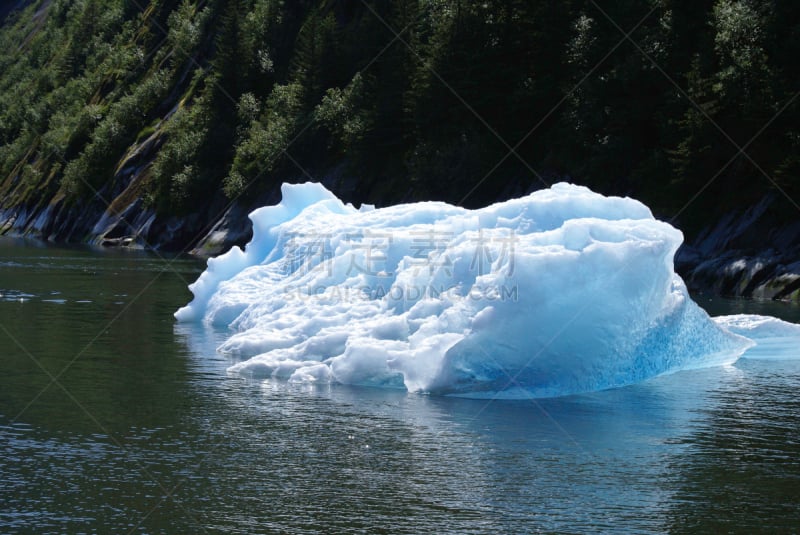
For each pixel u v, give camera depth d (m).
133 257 56.50
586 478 9.43
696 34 51.66
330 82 78.94
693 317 15.62
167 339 18.44
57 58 170.62
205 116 89.75
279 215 22.17
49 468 9.60
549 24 59.12
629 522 8.16
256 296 20.39
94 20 161.75
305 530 7.94
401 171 66.00
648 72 50.59
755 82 42.44
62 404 12.50
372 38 76.38
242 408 12.34
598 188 50.84
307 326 16.03
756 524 8.12
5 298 27.14
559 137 55.03
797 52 43.56
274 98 84.56
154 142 95.88
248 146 77.75
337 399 12.97
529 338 13.01
